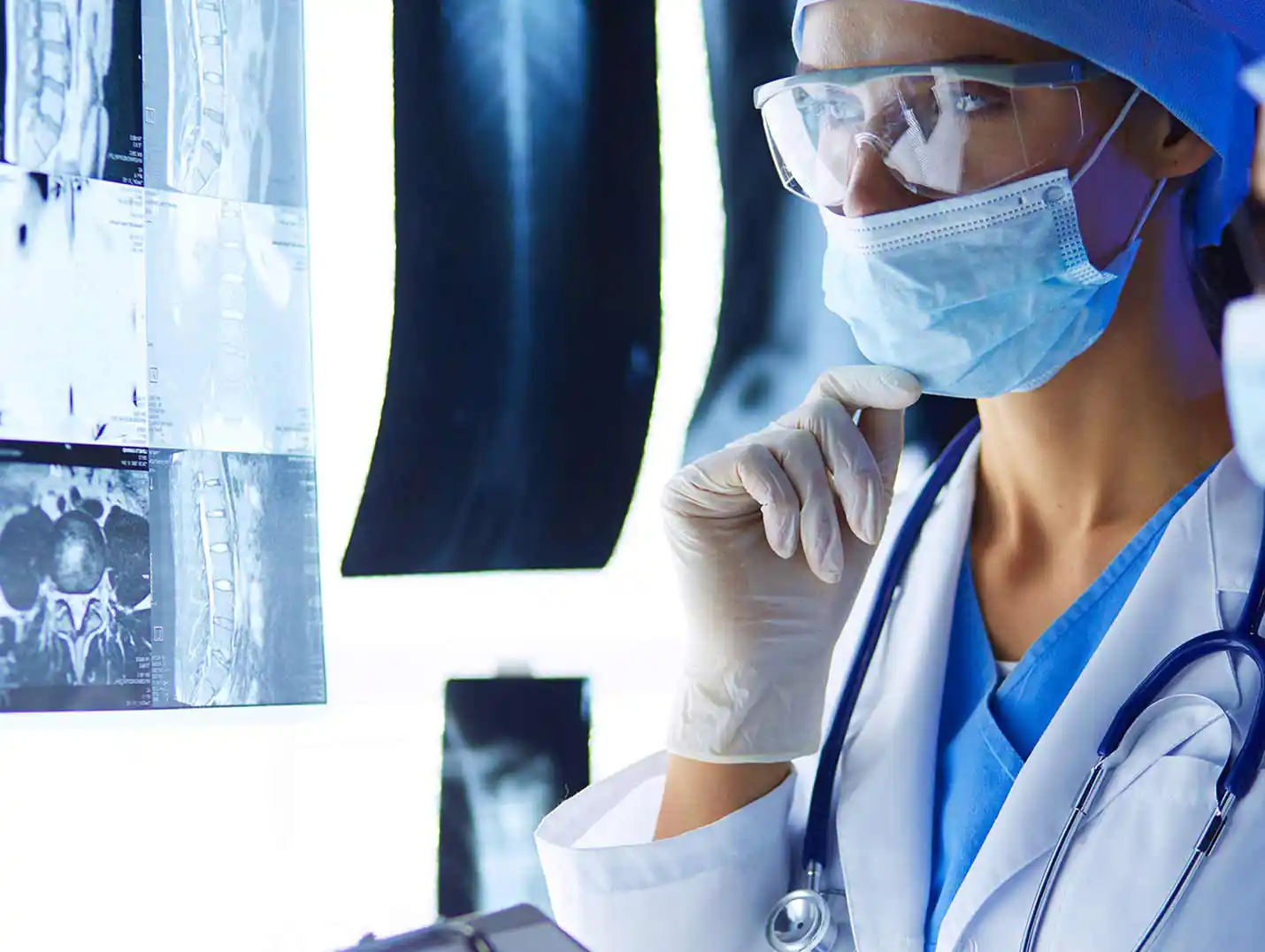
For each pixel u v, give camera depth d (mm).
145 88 1639
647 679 1830
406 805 1794
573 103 1818
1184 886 734
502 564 1843
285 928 1726
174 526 1624
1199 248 916
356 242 1837
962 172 850
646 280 1810
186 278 1653
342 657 1805
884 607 998
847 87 864
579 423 1837
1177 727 801
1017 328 872
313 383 1735
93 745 1672
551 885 981
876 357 932
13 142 1545
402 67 1837
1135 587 868
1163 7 843
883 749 933
